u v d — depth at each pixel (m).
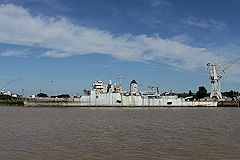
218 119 80.31
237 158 28.28
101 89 177.50
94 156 29.25
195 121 73.06
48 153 30.70
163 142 37.94
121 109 145.12
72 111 122.69
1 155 29.62
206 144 36.41
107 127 57.25
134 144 36.34
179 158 28.34
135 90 183.25
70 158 28.39
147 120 75.69
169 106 174.75
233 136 44.12
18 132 48.41
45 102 172.75
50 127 56.81
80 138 41.56
